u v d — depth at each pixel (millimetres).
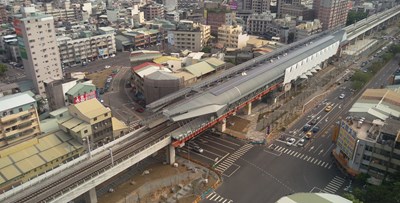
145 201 101438
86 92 150500
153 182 110312
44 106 164500
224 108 131250
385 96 132125
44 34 176000
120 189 107312
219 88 139625
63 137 119875
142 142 112625
